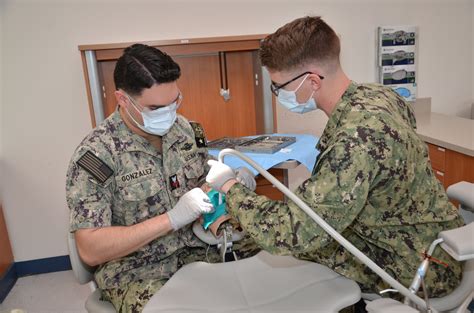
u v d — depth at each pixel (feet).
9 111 8.30
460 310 3.86
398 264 3.93
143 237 4.28
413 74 10.05
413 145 3.58
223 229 4.78
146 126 4.62
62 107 8.49
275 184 3.48
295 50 3.79
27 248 9.08
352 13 9.57
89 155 4.52
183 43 7.72
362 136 3.35
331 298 3.77
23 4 7.91
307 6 9.25
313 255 4.51
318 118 9.90
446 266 3.76
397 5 9.76
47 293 8.45
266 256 4.58
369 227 3.94
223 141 7.71
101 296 4.92
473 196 4.29
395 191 3.56
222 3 8.78
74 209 4.40
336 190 3.32
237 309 3.72
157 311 3.74
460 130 8.41
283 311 3.64
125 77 4.34
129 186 4.76
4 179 8.59
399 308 3.26
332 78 3.91
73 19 8.16
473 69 10.60
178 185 5.12
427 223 3.85
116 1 8.27
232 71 9.11
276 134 8.25
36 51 8.14
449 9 10.04
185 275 4.30
